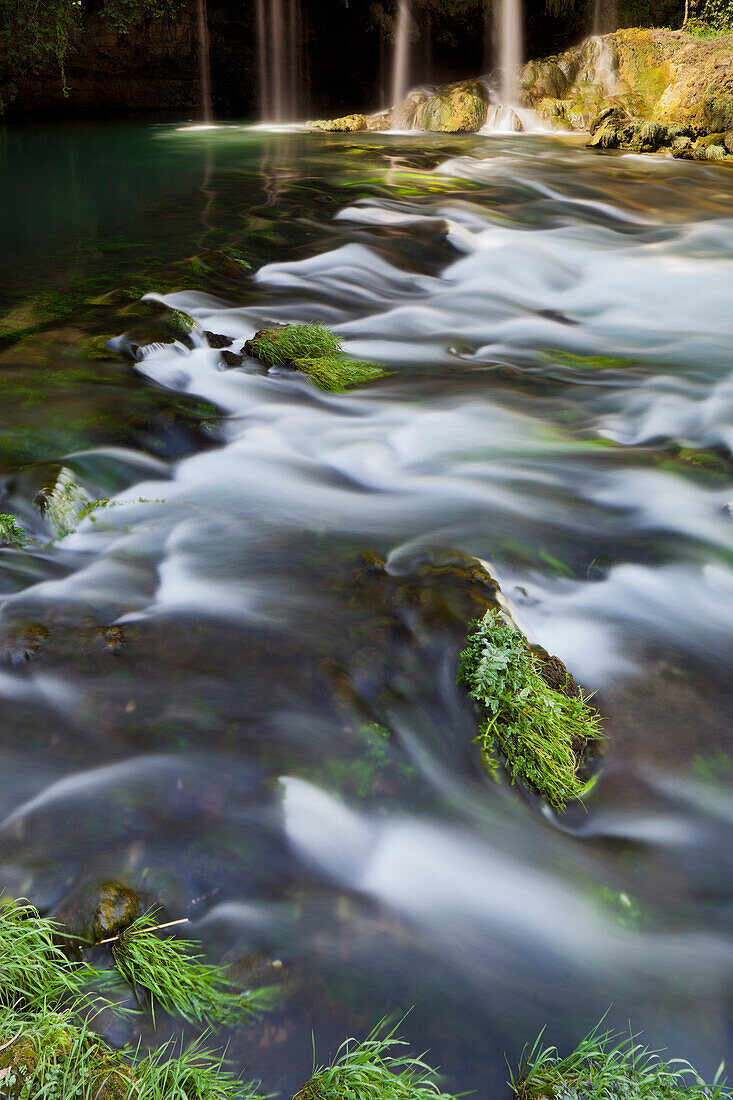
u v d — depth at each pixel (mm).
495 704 2988
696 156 12812
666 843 2791
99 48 17312
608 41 15531
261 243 8133
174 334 5742
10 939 2283
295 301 6891
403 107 16281
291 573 3643
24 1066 2090
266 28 19062
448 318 6891
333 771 2840
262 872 2576
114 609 3441
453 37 19188
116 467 4320
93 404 4832
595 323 6965
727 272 7938
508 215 9523
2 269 7156
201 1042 2254
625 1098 2176
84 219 8891
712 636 3516
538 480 4402
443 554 3648
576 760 2973
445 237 8469
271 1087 2197
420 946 2475
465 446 4750
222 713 2998
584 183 11008
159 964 2330
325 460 4590
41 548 3785
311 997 2344
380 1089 2137
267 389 5336
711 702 3234
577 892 2637
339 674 3133
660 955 2512
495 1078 2254
